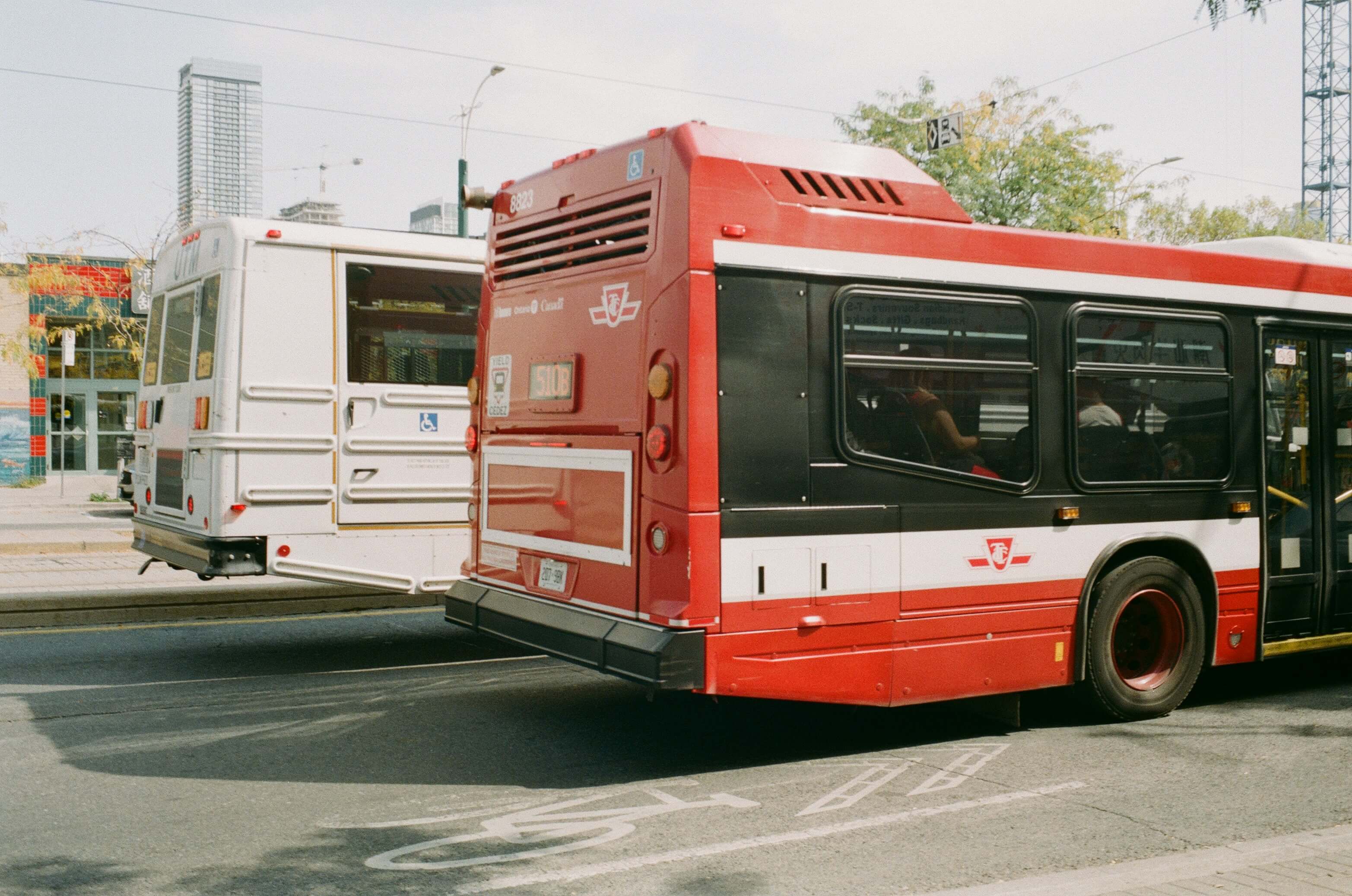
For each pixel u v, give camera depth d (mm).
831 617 5891
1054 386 6684
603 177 6258
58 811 5254
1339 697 7914
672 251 5676
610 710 7320
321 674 8359
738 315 5680
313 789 5637
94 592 10461
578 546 6297
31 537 16188
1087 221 32625
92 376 36281
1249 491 7500
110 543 14820
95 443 36438
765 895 4344
